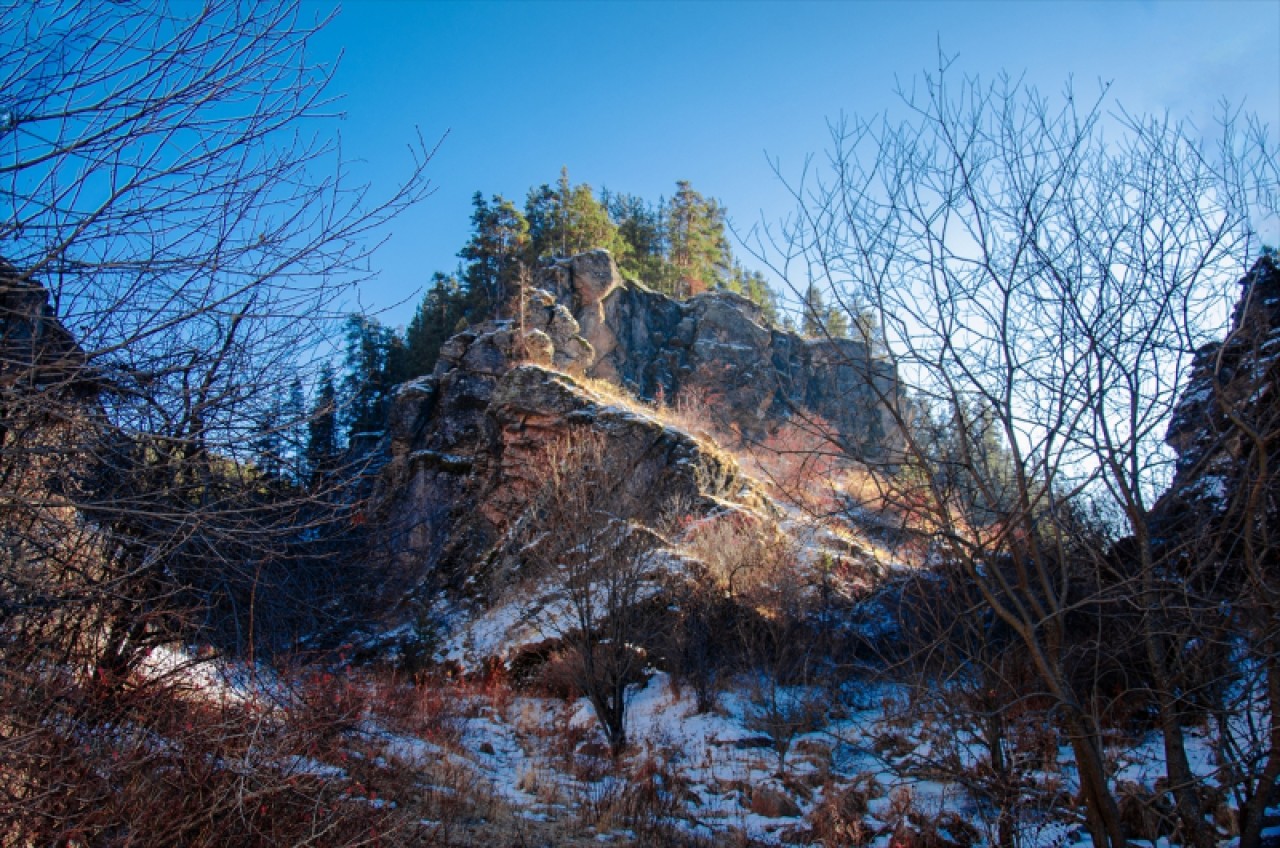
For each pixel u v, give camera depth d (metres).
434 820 7.97
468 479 29.45
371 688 12.70
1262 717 5.15
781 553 16.58
